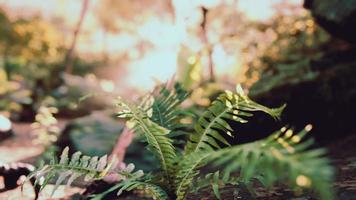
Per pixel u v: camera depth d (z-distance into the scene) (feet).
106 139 18.83
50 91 42.60
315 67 16.61
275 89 15.34
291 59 20.30
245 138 14.73
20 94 35.04
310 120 15.03
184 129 13.69
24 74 42.96
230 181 7.89
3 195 11.34
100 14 64.95
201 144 7.95
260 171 7.86
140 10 57.98
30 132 25.59
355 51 16.80
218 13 26.99
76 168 7.69
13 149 20.06
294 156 5.02
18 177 12.00
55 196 11.19
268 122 14.74
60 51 53.01
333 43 19.92
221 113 8.06
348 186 8.64
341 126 15.02
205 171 12.74
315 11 16.28
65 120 34.01
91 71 51.03
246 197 9.07
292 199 8.34
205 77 25.18
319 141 14.90
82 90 37.24
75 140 18.84
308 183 4.65
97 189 11.05
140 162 15.51
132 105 8.09
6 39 50.47
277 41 22.41
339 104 15.07
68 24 67.72
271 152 5.31
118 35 66.54
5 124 23.73
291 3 23.88
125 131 14.58
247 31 24.79
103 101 36.58
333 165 10.92
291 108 15.01
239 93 7.76
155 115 9.75
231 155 5.72
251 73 22.40
